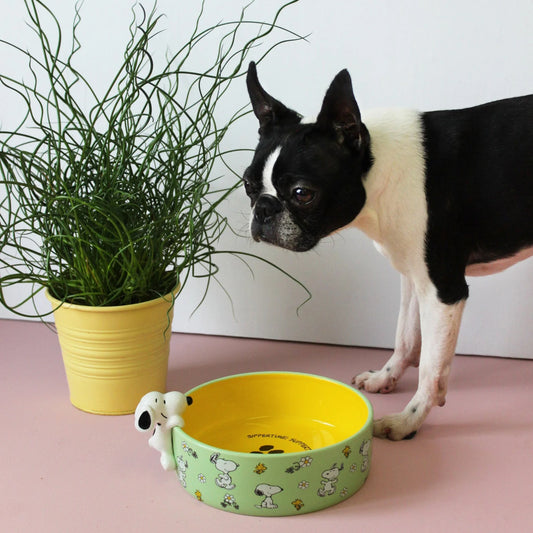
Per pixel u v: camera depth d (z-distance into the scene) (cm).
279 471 117
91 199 149
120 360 153
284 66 181
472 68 173
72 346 154
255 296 199
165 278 165
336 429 146
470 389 169
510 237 143
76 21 185
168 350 165
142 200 155
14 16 188
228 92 184
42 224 154
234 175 189
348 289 193
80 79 189
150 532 117
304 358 189
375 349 196
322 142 131
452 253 139
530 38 168
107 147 151
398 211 138
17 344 198
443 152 138
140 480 132
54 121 193
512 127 138
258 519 120
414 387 170
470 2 168
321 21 176
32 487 130
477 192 138
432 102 177
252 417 151
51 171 158
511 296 184
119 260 151
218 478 120
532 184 137
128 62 161
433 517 119
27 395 168
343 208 134
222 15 181
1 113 194
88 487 130
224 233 194
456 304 140
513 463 136
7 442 146
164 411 129
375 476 133
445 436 147
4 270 209
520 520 118
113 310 148
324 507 122
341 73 126
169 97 155
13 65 191
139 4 182
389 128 139
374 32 174
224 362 187
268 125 140
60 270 160
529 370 180
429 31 172
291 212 132
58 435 149
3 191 196
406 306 163
